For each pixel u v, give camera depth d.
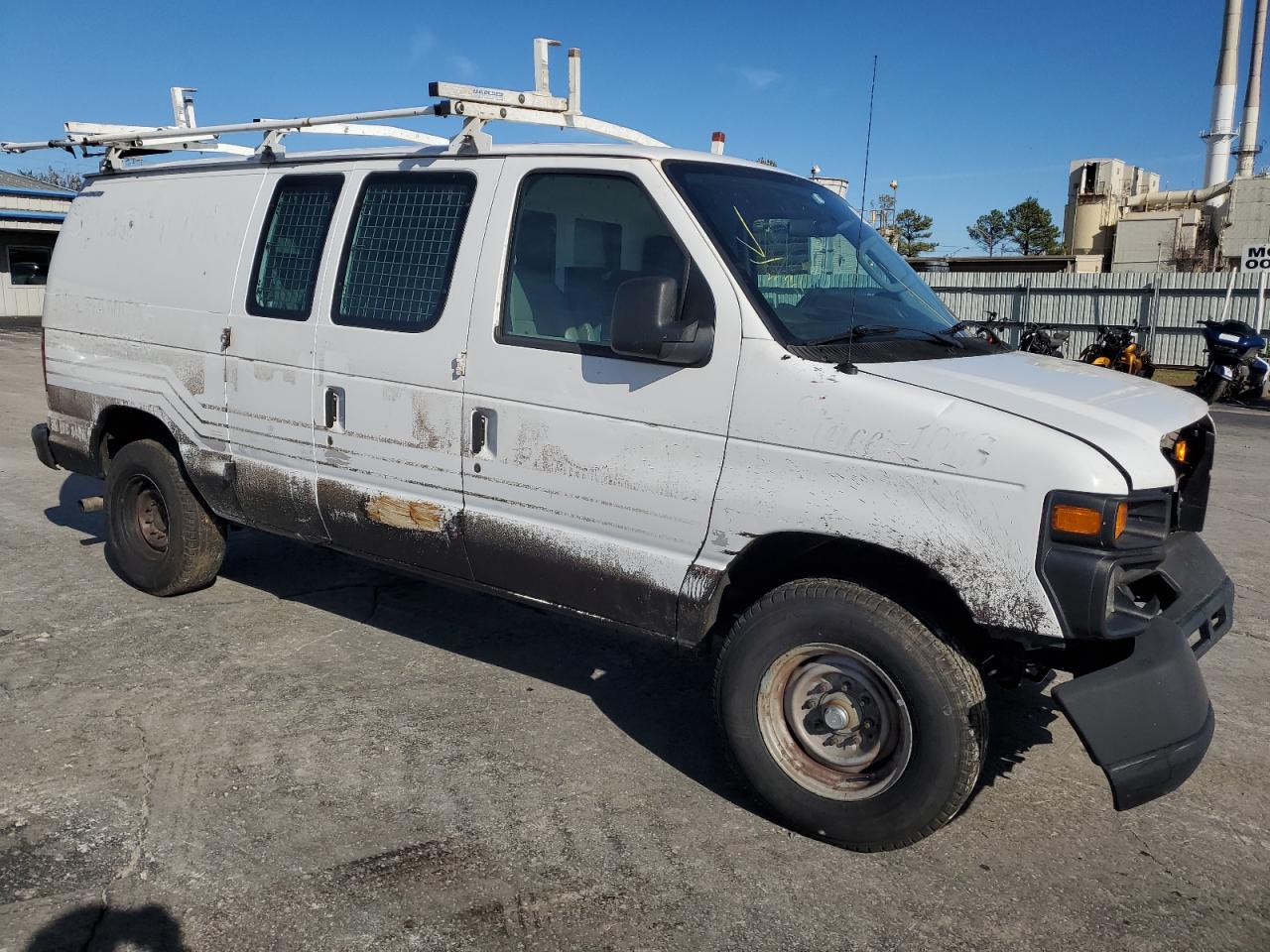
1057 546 2.95
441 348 4.07
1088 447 2.96
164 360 5.18
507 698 4.52
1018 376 3.53
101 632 5.15
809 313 3.60
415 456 4.21
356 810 3.55
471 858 3.29
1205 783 3.89
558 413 3.78
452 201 4.14
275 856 3.28
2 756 3.87
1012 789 3.82
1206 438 3.70
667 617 3.66
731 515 3.44
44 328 5.94
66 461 5.90
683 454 3.53
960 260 33.09
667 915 3.03
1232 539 7.34
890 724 3.27
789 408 3.32
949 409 3.11
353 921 2.97
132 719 4.20
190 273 5.05
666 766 3.96
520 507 3.95
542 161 3.92
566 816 3.56
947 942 2.94
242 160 4.96
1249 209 28.81
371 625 5.36
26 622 5.26
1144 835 3.53
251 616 5.43
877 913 3.06
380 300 4.30
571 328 3.80
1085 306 23.06
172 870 3.19
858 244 4.25
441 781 3.77
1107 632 2.92
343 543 4.62
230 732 4.11
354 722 4.23
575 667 4.89
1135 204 33.66
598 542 3.77
